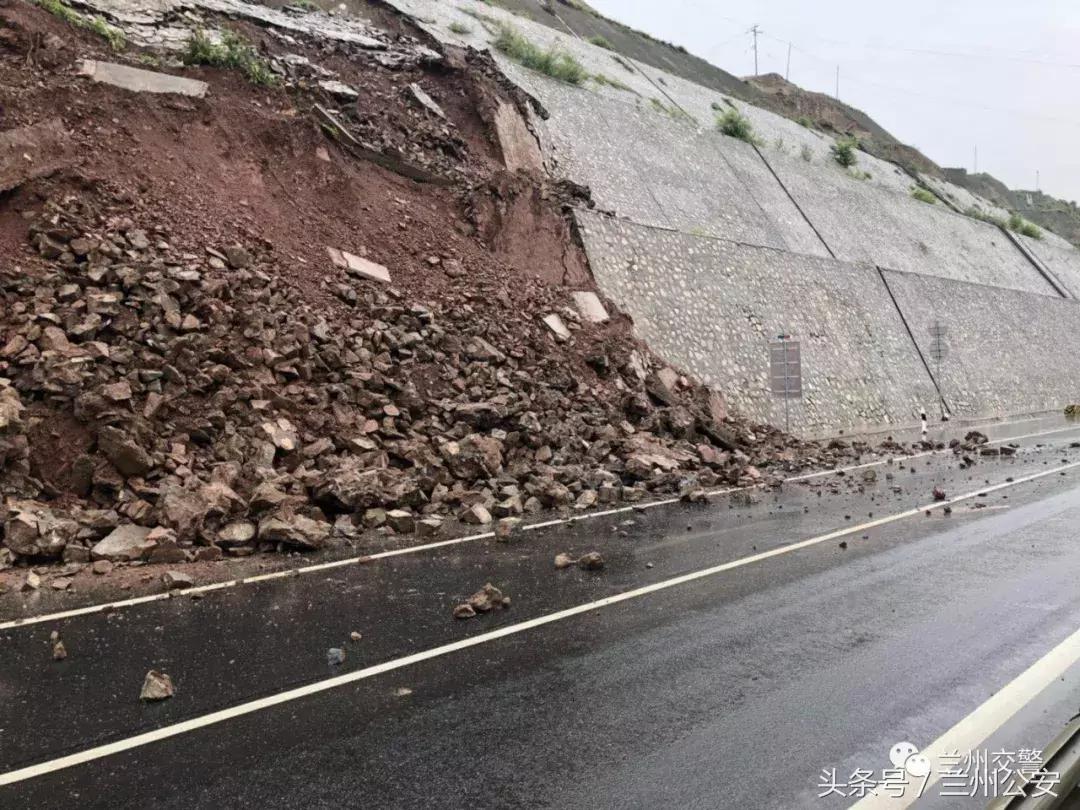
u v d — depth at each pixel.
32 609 5.87
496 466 10.26
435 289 13.84
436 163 17.20
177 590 6.35
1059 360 35.56
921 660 4.98
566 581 6.76
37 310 8.62
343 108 16.45
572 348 14.77
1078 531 8.81
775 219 27.22
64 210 10.03
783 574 7.02
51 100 11.46
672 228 21.94
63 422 7.84
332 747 3.88
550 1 41.31
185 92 13.23
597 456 11.95
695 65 49.28
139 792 3.48
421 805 3.38
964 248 38.53
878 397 23.56
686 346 18.42
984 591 6.48
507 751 3.84
